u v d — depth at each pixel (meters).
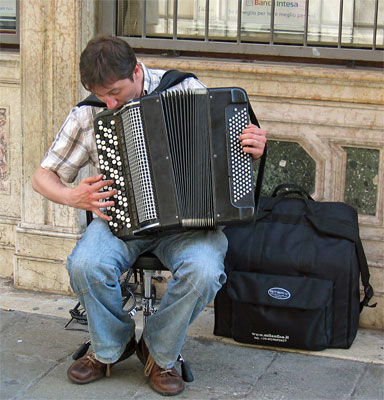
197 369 3.20
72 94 3.75
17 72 3.91
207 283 2.83
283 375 3.16
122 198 2.84
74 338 3.49
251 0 3.67
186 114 2.81
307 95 3.57
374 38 3.55
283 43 3.68
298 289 3.23
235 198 2.84
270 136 3.66
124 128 2.80
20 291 4.00
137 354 3.15
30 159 3.87
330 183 3.64
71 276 2.90
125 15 3.85
